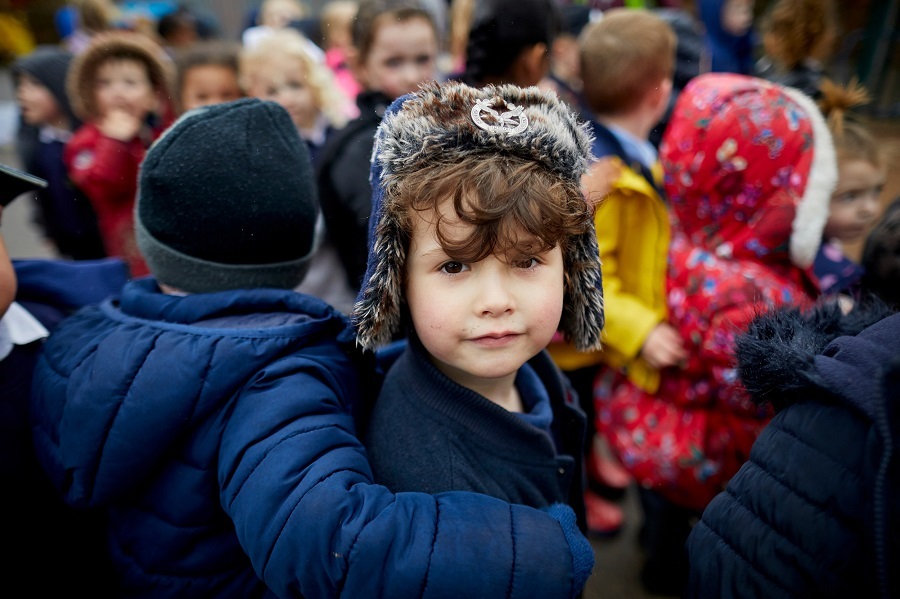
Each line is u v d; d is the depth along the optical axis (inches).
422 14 75.4
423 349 36.4
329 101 97.1
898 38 206.2
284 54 89.8
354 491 29.6
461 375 36.4
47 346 39.6
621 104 75.6
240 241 37.8
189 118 38.0
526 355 32.9
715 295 57.4
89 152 84.4
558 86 103.0
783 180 56.3
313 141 94.8
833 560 25.6
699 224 61.7
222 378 32.7
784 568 27.0
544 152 31.0
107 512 38.5
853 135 63.8
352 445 32.7
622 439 67.7
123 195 85.8
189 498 33.8
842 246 133.2
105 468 32.9
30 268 48.4
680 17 121.3
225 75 91.4
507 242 29.9
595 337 37.9
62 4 282.4
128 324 36.0
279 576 29.2
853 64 215.6
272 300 37.1
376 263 32.9
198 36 177.2
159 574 35.3
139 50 88.8
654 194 62.8
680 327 60.7
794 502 27.2
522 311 31.8
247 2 285.9
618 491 85.1
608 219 64.3
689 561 32.0
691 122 60.4
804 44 88.8
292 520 28.7
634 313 63.9
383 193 32.1
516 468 35.8
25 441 41.7
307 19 158.7
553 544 29.2
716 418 61.1
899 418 23.8
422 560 27.8
